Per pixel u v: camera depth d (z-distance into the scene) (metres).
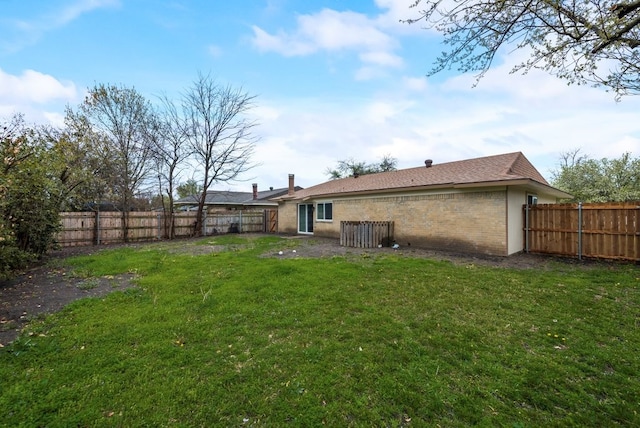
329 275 6.27
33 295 5.16
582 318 4.06
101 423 2.17
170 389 2.55
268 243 12.55
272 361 3.01
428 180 11.27
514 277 6.16
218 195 32.50
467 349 3.24
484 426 2.16
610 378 2.73
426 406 2.36
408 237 11.50
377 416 2.26
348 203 14.22
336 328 3.76
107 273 6.77
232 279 6.07
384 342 3.40
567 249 8.55
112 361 2.99
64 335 3.56
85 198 14.55
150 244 13.09
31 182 7.14
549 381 2.67
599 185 16.81
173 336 3.54
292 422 2.21
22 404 2.34
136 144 15.99
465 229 9.73
